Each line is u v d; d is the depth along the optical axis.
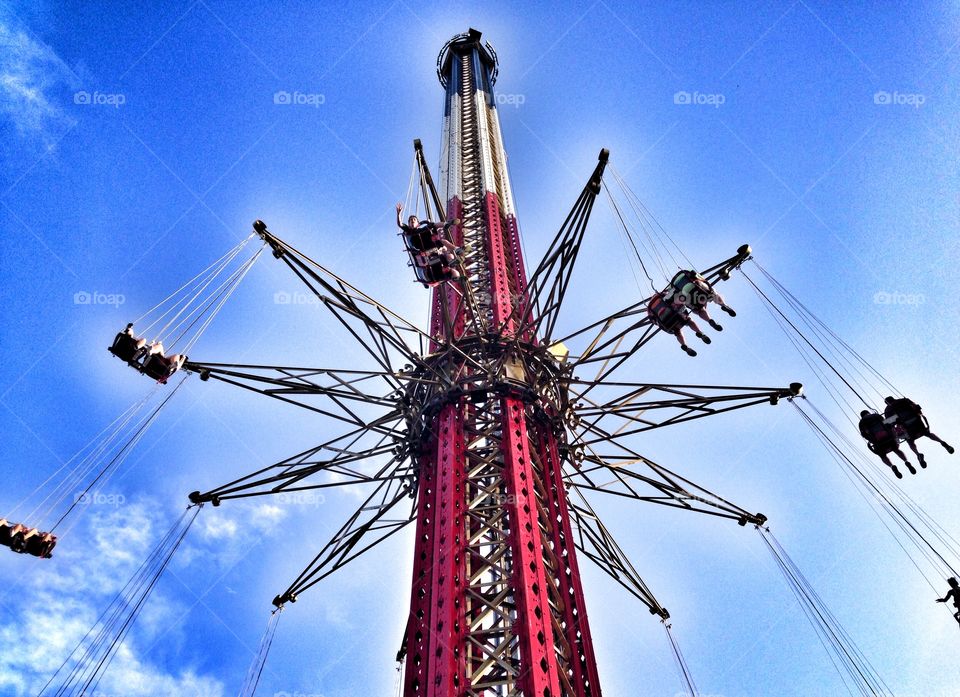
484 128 40.28
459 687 15.98
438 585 17.77
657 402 24.05
